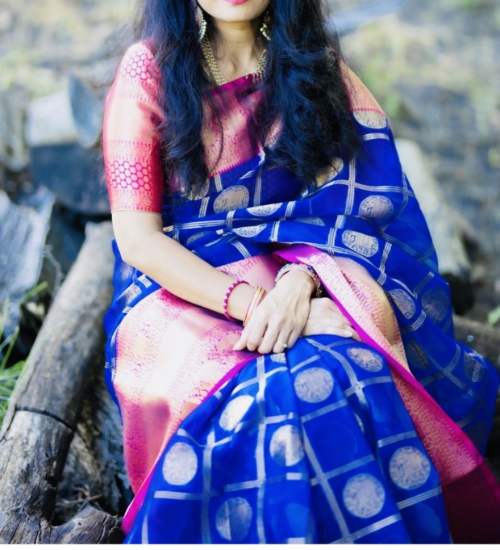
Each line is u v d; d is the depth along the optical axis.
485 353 2.71
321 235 1.90
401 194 2.00
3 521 1.80
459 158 4.79
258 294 1.78
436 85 5.57
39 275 2.85
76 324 2.57
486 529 1.83
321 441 1.51
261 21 1.96
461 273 3.20
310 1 1.96
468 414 1.99
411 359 1.97
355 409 1.56
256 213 1.90
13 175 3.69
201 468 1.53
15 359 2.79
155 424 1.78
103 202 3.39
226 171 1.90
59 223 3.36
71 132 3.31
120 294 1.99
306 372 1.57
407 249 2.03
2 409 2.32
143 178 1.85
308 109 1.91
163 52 1.87
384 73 5.53
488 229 4.12
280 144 1.90
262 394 1.57
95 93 3.27
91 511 1.88
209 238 1.91
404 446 1.56
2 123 3.73
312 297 1.85
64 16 5.50
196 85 1.86
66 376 2.33
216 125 1.89
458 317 2.83
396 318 1.92
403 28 6.33
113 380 1.90
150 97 1.87
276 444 1.50
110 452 2.33
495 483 1.79
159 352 1.80
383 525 1.47
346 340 1.68
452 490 1.79
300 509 1.45
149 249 1.83
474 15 6.73
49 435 2.10
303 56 1.91
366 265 1.90
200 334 1.77
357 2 5.84
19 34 5.32
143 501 1.67
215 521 1.51
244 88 1.92
